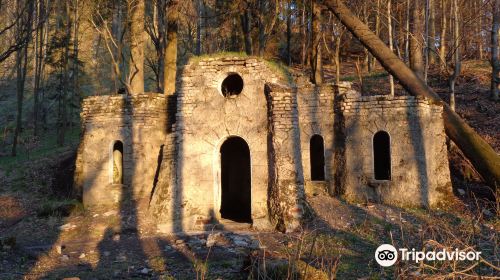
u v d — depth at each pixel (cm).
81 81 3369
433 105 1436
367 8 2256
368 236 1023
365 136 1416
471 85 2400
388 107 1410
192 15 2155
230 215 1527
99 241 1125
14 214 1480
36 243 1127
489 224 1111
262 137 1252
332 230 1098
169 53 1845
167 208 1243
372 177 1390
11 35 1848
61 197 1581
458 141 1422
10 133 2881
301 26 2622
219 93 1295
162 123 1501
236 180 1758
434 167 1391
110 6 2138
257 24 2223
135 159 1438
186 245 1037
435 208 1325
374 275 703
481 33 2930
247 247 987
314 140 1574
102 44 3575
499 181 1316
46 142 2641
